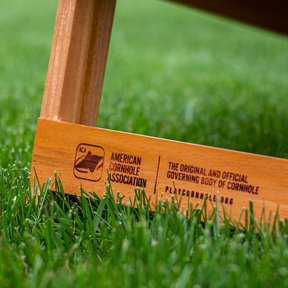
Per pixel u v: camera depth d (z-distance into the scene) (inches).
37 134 34.9
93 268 31.4
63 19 34.6
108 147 34.6
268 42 194.5
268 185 33.8
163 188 34.4
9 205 34.2
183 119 60.7
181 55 146.9
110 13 36.3
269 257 31.8
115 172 34.6
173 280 31.2
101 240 33.5
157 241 33.1
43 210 34.8
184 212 34.2
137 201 34.6
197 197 34.2
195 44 178.5
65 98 35.1
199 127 54.6
